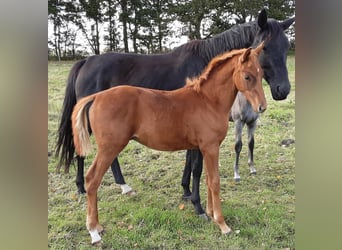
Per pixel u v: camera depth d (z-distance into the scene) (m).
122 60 3.37
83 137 2.48
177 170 3.78
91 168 2.51
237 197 3.27
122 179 3.34
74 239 2.67
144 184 3.54
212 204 2.84
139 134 2.55
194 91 2.62
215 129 2.58
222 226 2.71
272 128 4.32
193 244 2.65
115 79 3.37
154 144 2.60
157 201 3.22
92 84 3.38
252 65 2.42
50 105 4.19
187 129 2.56
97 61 3.42
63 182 3.55
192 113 2.55
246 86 2.44
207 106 2.58
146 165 3.87
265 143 4.16
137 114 2.50
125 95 2.48
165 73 3.23
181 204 3.17
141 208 3.06
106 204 3.16
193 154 2.91
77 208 3.09
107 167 2.51
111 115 2.44
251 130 3.69
